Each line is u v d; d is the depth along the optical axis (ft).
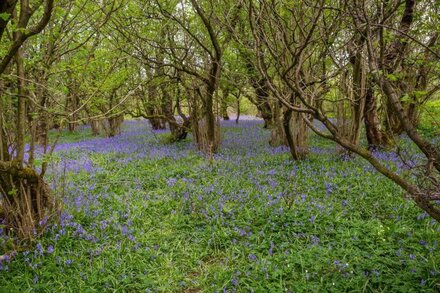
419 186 13.28
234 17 31.42
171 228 22.52
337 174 31.30
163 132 75.00
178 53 44.45
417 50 22.07
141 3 33.68
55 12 19.44
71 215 22.79
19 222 19.95
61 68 22.56
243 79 41.52
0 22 12.07
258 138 59.00
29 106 22.66
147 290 16.19
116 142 61.21
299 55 13.70
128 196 28.35
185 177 33.86
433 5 17.72
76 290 16.33
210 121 44.78
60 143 63.52
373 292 14.93
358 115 36.76
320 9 12.89
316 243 18.85
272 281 16.37
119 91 55.42
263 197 26.27
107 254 19.01
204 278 17.11
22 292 15.78
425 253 17.35
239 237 20.61
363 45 16.25
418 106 14.33
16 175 19.26
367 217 22.59
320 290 15.38
